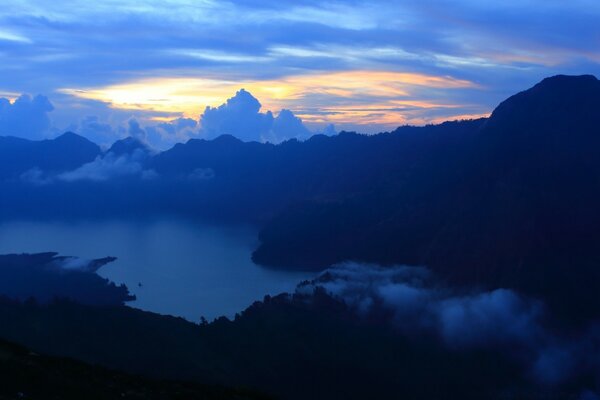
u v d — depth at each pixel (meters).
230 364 182.88
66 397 82.12
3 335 169.12
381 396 186.75
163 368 164.50
